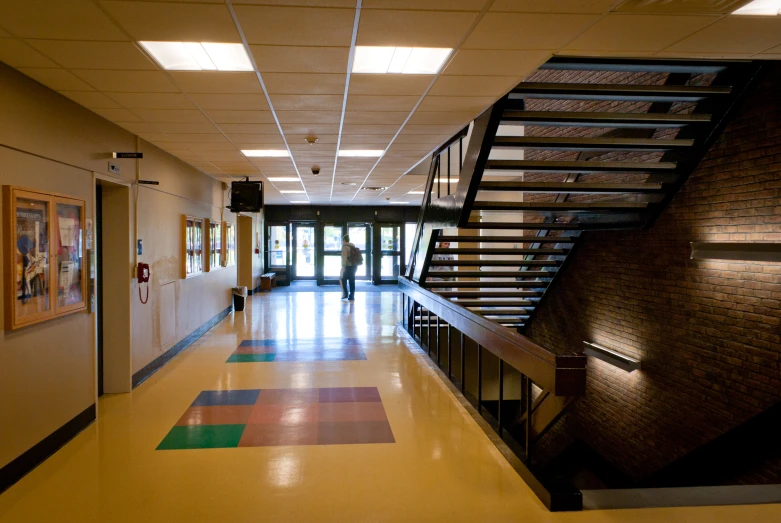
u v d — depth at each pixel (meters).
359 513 2.78
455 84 3.70
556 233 7.54
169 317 6.45
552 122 4.37
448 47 3.00
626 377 5.83
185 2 2.37
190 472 3.29
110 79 3.43
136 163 5.29
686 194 4.82
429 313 6.42
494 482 3.15
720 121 4.32
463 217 5.19
